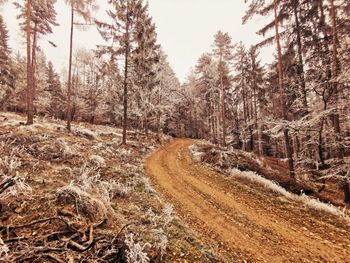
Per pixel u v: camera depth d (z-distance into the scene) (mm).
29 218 5379
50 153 10711
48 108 43875
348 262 6035
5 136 11594
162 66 36125
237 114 42906
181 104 51562
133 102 31297
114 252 4477
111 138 25109
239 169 16344
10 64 33438
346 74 12578
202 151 23234
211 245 6410
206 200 10336
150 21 25359
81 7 20625
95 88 42781
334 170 13367
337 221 8828
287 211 9578
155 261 4914
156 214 7449
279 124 14641
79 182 7852
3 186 6141
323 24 16422
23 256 3900
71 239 4832
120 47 21969
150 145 27406
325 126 15078
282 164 26250
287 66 18016
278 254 6293
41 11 22953
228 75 38062
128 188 9375
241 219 8508
